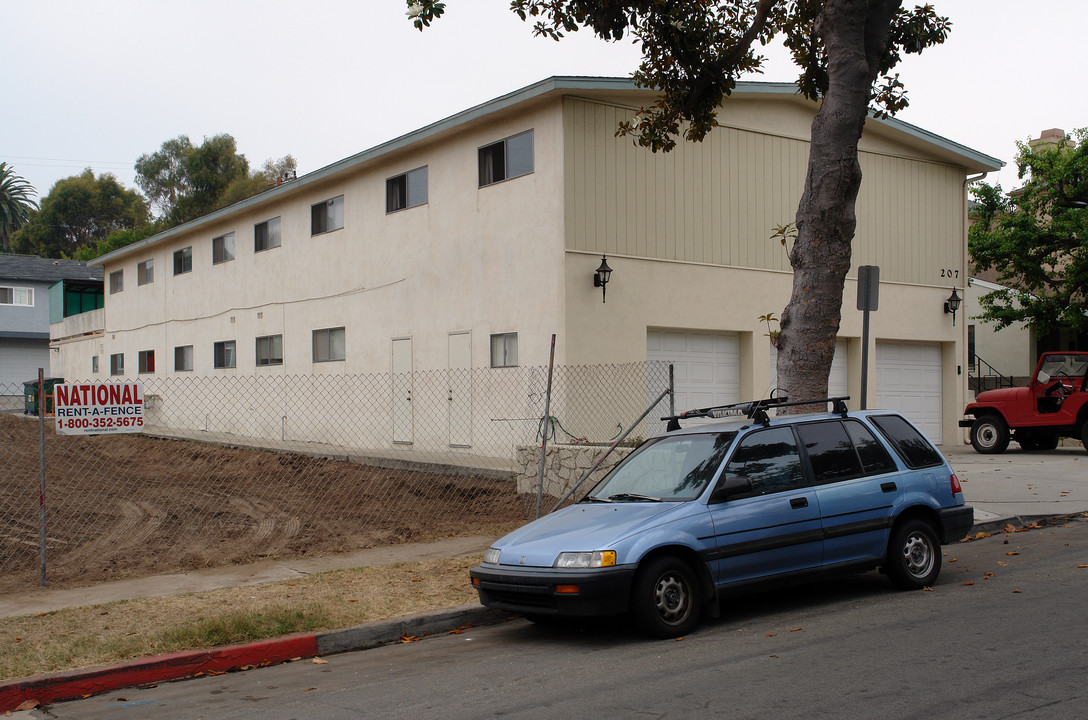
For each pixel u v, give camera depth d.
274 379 25.44
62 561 9.98
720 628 7.08
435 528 11.77
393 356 20.83
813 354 10.80
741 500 7.29
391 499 14.16
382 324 21.20
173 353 30.97
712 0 12.98
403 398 20.47
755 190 19.14
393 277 20.88
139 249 33.06
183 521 12.53
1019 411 19.78
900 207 21.89
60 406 8.71
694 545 6.93
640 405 17.19
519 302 17.34
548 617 7.62
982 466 17.14
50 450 22.12
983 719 4.76
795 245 11.15
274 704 5.76
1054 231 26.58
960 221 23.16
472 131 18.62
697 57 12.92
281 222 25.22
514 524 11.76
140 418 9.08
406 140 19.73
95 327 37.41
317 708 5.61
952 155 22.53
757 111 19.25
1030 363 29.81
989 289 29.09
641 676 5.88
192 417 29.70
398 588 8.41
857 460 8.01
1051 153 27.00
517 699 5.55
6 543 10.95
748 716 4.97
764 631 6.90
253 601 7.98
